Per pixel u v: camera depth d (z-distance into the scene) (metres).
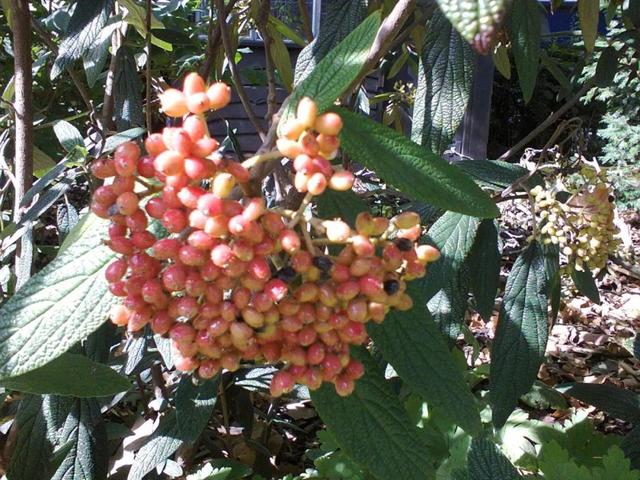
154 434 0.42
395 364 0.23
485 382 0.73
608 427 0.73
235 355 0.19
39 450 0.35
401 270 0.19
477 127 1.22
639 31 0.48
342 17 0.31
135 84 0.46
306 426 0.66
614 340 0.96
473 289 0.38
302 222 0.18
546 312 0.37
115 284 0.18
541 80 1.84
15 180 0.39
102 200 0.18
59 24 0.51
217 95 0.17
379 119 1.03
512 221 0.92
